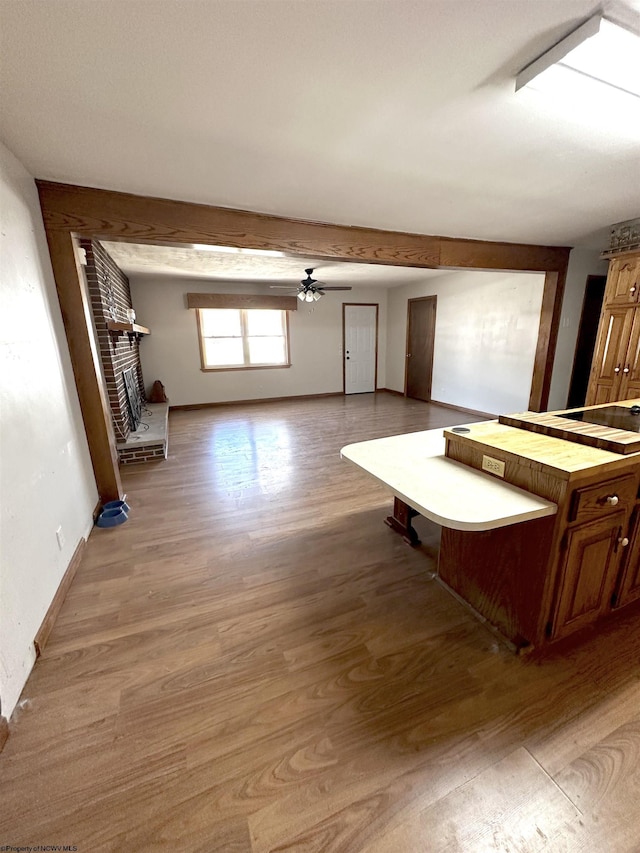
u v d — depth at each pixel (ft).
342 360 25.84
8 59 3.98
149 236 8.43
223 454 14.05
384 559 7.39
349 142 6.05
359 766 3.83
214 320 22.16
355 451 6.32
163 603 6.22
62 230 7.70
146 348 20.80
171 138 5.84
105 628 5.68
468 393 20.17
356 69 4.33
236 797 3.59
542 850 3.18
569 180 7.75
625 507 5.04
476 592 5.87
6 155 5.94
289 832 3.33
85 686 4.74
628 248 11.20
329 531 8.47
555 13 3.63
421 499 4.50
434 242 12.03
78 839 3.30
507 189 8.18
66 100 4.80
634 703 4.46
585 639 5.41
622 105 5.01
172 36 3.75
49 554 5.95
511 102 4.98
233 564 7.27
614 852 3.16
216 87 4.62
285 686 4.73
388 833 3.31
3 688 4.26
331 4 3.44
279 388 24.31
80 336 8.30
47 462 6.25
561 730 4.16
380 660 5.09
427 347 22.84
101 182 7.47
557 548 4.55
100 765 3.86
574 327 15.51
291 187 7.89
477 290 18.89
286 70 4.32
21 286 6.03
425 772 3.76
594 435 5.20
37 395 6.12
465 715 4.33
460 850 3.19
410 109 5.16
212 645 5.37
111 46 3.86
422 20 3.64
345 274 19.52
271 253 10.10
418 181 7.68
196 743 4.07
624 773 3.74
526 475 4.74
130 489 10.93
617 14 3.66
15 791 3.64
